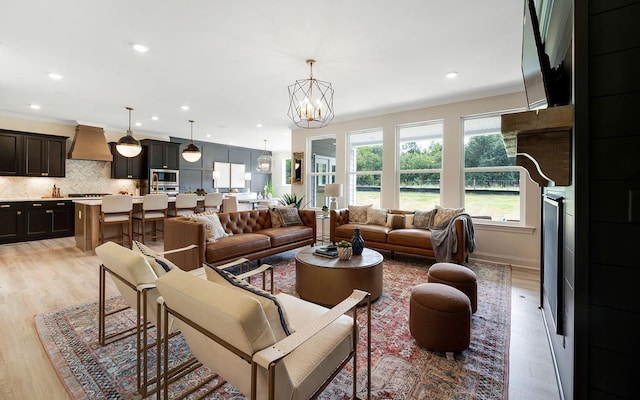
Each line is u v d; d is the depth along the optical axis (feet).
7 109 17.35
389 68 11.14
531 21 4.56
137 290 5.04
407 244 13.42
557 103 4.73
